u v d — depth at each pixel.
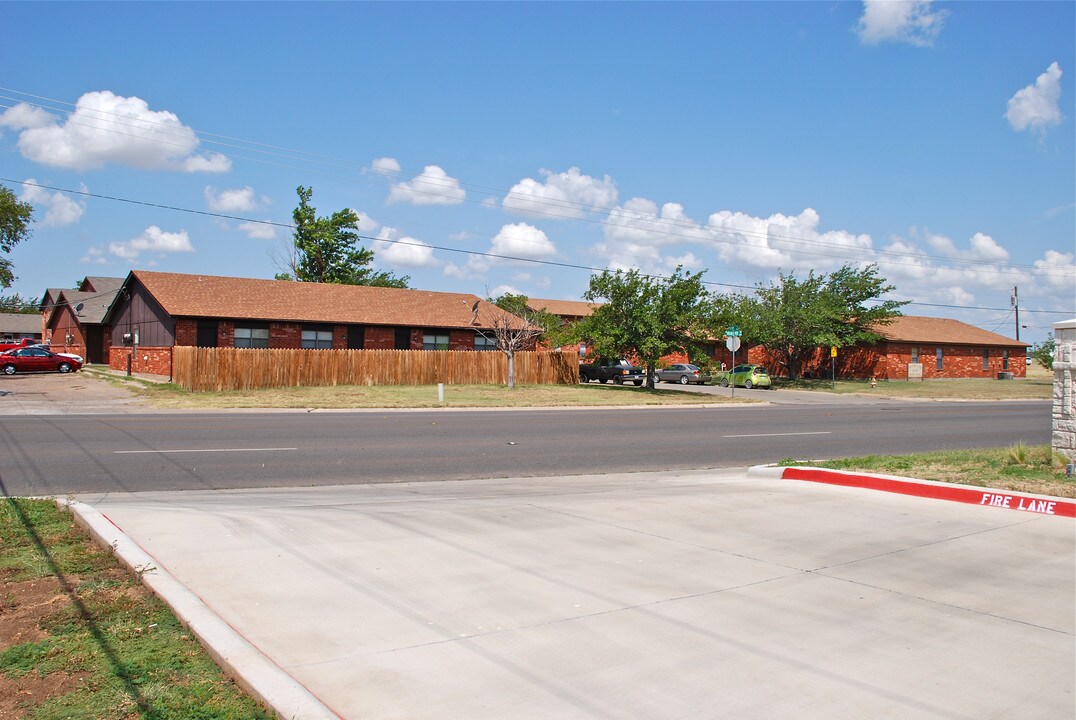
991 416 28.47
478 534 7.81
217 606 5.47
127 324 44.16
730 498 10.13
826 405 35.09
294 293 42.09
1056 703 4.23
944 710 4.12
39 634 4.95
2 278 47.56
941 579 6.50
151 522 7.94
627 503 9.72
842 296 51.50
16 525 7.77
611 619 5.38
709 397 36.66
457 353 38.00
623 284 36.97
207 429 18.44
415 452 15.33
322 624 5.18
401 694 4.19
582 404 30.70
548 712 4.01
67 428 17.86
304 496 10.53
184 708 3.99
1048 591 6.21
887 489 10.65
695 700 4.18
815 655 4.82
